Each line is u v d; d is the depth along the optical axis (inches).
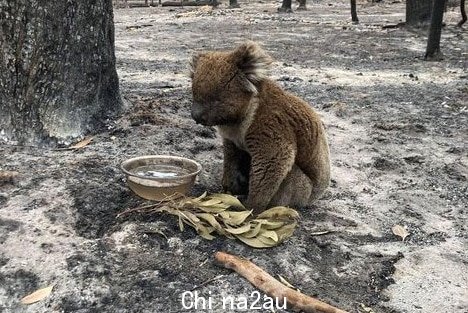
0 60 80.8
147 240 60.1
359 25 288.0
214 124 62.2
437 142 104.9
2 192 68.5
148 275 55.4
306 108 68.7
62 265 56.7
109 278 55.2
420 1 255.0
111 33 92.5
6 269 56.8
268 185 63.7
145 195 65.2
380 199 80.4
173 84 134.3
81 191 68.1
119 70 152.1
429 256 64.5
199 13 352.5
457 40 222.7
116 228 62.4
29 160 77.3
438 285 59.3
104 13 89.1
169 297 52.8
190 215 61.7
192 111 61.8
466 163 95.0
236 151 70.1
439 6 177.8
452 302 56.7
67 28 82.7
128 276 55.4
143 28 264.8
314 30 265.9
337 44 219.6
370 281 59.1
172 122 96.7
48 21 80.4
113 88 95.6
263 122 63.0
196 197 69.9
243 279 55.5
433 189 84.9
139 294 53.2
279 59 183.2
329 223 70.9
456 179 88.5
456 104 129.0
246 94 61.7
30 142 82.8
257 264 57.8
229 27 272.1
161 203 64.0
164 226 62.0
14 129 82.8
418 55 192.9
